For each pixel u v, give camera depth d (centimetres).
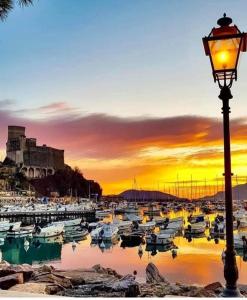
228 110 670
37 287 1237
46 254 5166
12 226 7944
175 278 3338
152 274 2077
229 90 668
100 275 1777
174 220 9150
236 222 8406
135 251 5188
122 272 3584
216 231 6838
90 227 8625
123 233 6912
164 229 6988
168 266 3950
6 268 1562
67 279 1516
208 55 680
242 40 658
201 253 4862
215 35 661
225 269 661
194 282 3139
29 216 11606
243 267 3853
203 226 7262
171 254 4784
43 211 12456
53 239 6850
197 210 17425
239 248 4941
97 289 1420
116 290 1395
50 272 1568
